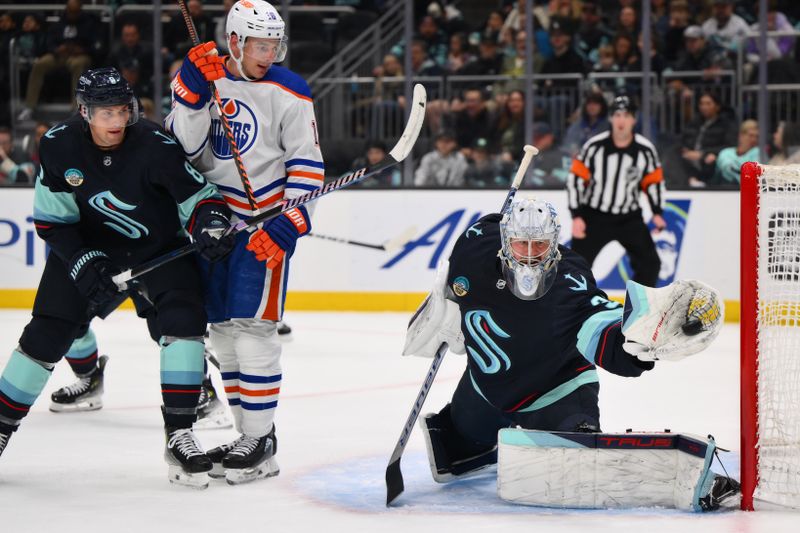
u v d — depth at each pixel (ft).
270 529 16.69
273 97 19.90
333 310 49.93
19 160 53.31
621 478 17.61
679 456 17.53
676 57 52.37
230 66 20.01
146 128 19.53
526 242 16.92
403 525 16.84
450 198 49.14
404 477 20.30
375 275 49.73
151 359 35.96
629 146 42.19
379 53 55.88
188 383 19.36
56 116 54.80
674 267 47.98
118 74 18.86
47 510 17.90
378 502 18.38
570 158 51.98
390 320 46.70
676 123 51.88
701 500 17.28
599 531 16.33
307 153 20.04
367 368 34.37
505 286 17.71
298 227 19.49
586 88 52.37
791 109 51.21
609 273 47.91
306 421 26.00
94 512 17.76
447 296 18.57
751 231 17.42
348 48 55.77
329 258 49.85
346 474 20.53
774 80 51.34
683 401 28.58
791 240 18.24
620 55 52.37
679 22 52.31
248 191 19.42
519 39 53.42
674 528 16.46
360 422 25.90
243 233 19.74
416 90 19.47
